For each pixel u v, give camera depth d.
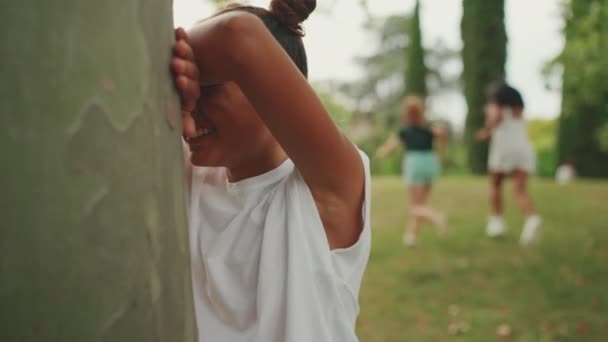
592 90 8.29
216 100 1.06
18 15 0.61
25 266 0.61
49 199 0.62
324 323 1.06
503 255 7.05
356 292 1.15
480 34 17.05
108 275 0.65
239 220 1.15
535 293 5.86
